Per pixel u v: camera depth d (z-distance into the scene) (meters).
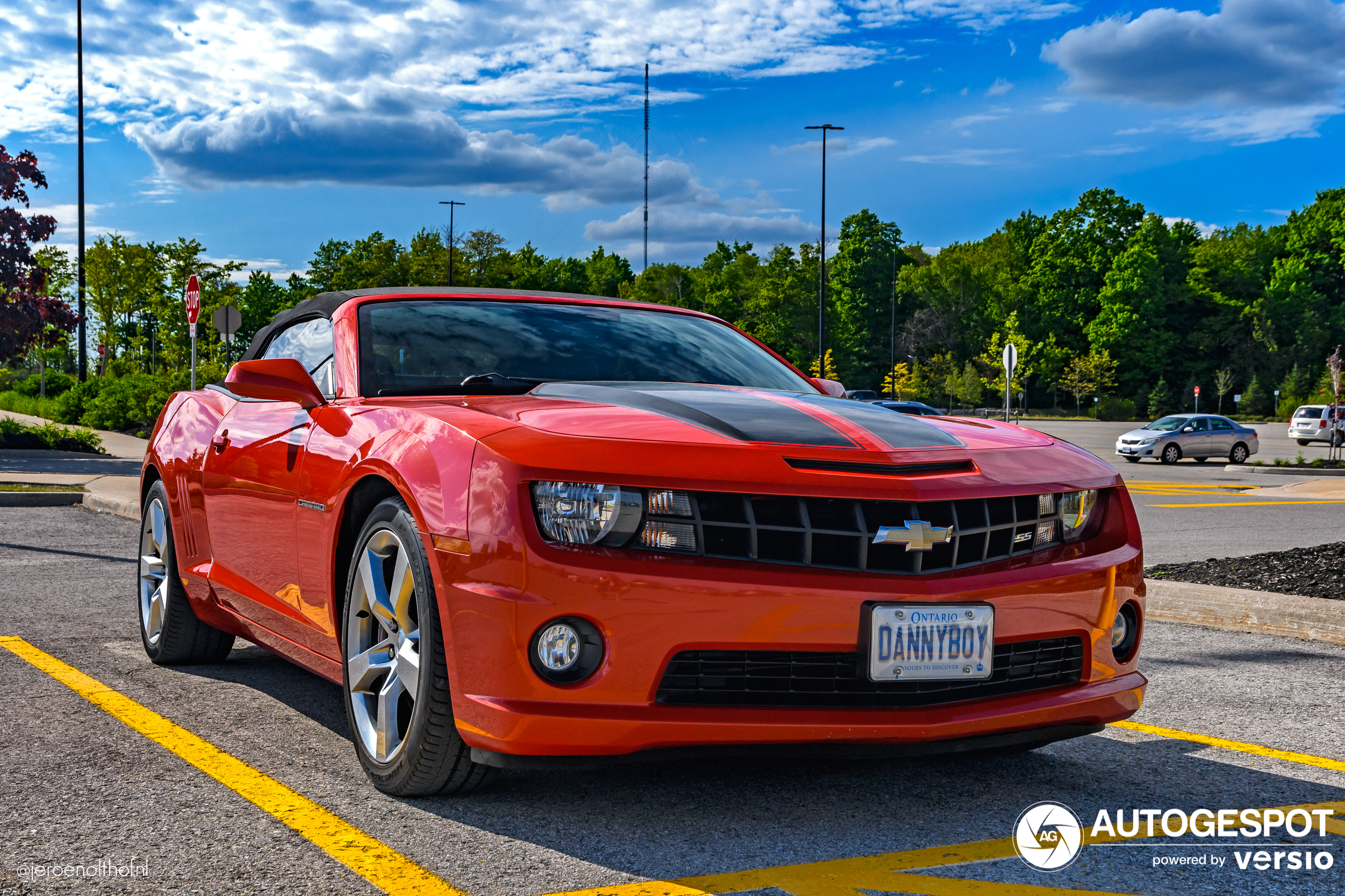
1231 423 30.98
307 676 4.40
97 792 2.94
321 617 3.30
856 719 2.62
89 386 26.41
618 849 2.57
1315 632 5.62
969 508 2.81
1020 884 2.44
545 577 2.53
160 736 3.47
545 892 2.31
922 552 2.70
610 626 2.53
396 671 2.93
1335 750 3.65
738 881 2.39
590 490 2.58
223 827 2.68
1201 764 3.47
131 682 4.24
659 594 2.53
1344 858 2.66
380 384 3.42
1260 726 3.95
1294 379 94.50
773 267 103.00
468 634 2.61
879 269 110.69
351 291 4.05
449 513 2.68
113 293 78.69
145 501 4.82
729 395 3.30
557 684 2.53
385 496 3.10
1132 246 95.50
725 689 2.62
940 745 2.71
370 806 2.84
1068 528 3.05
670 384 3.49
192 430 4.43
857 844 2.66
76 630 5.22
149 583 4.71
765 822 2.79
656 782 3.10
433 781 2.81
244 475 3.82
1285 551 7.50
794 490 2.63
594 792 3.00
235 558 3.92
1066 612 2.92
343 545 3.23
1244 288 101.69
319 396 3.47
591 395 3.19
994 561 2.85
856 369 106.75
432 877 2.38
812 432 2.88
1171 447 30.12
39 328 20.42
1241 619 5.93
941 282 108.88
